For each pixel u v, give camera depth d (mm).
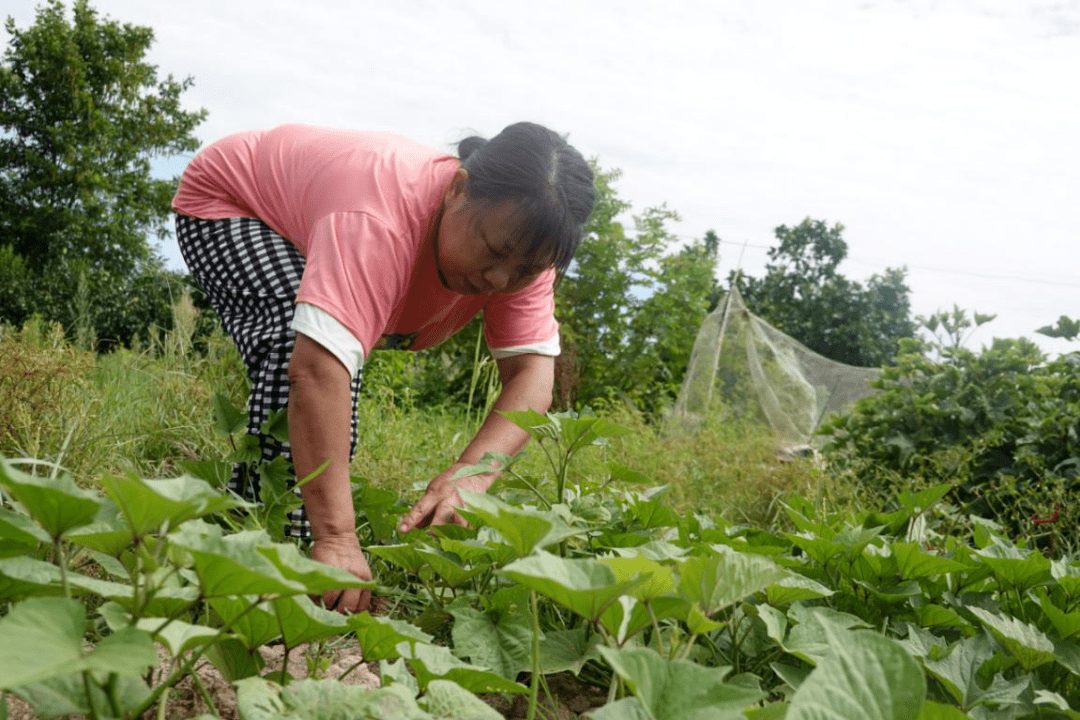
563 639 1420
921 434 4984
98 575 1610
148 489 694
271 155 2170
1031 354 5051
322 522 1732
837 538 1765
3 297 15367
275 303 2092
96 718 705
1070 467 4168
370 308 1804
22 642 604
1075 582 1577
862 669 723
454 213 1909
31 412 2277
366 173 1920
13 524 744
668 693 746
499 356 2492
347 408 1754
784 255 27812
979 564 1752
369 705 840
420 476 3162
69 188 23844
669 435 6523
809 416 10023
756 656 1493
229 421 2131
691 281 12773
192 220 2244
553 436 1904
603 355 11766
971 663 1274
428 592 1786
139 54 25266
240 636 1015
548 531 972
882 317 26656
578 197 1900
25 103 23906
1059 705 1168
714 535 1816
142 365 4141
